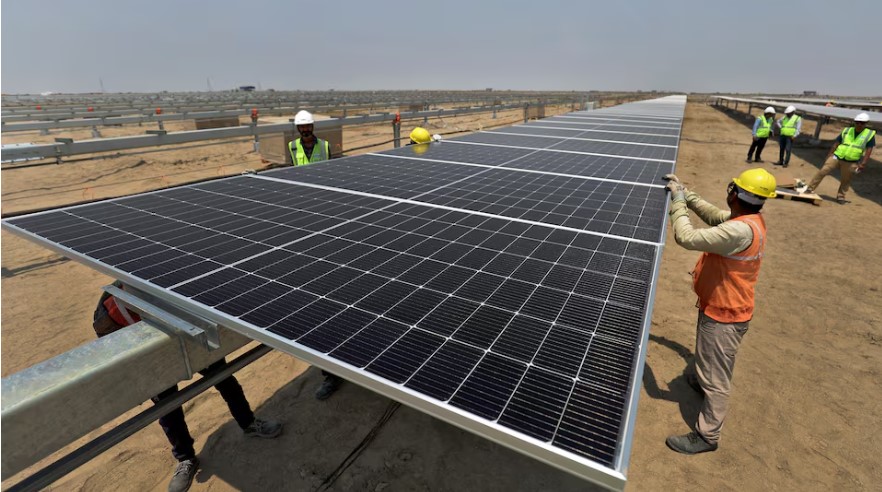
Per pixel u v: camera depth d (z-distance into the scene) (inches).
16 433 57.4
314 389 182.7
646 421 162.2
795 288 258.5
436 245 109.9
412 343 69.1
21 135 817.5
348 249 106.6
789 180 525.7
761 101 1362.0
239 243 109.4
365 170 206.8
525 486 137.8
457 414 54.3
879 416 161.8
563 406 55.9
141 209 136.3
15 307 237.3
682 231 126.0
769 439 152.9
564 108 1667.1
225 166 576.7
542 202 151.6
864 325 219.1
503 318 76.6
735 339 133.7
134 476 141.0
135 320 105.0
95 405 66.3
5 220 122.7
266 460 146.1
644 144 304.7
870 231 353.1
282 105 1167.6
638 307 81.0
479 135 362.6
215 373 92.7
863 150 409.1
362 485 136.9
